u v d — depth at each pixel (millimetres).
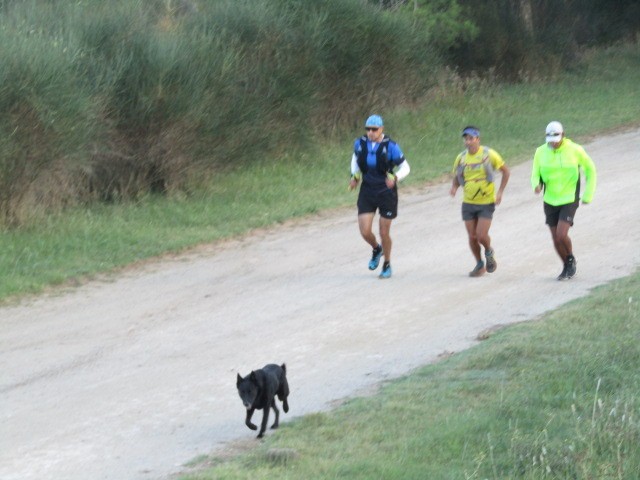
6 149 16094
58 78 16906
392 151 13617
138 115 19062
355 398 9180
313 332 11602
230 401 9359
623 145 24719
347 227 17688
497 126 27312
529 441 7422
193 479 7172
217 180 20734
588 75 37000
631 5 44438
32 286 13914
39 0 20641
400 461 7262
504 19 35594
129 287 14086
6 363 10812
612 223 16688
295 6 24484
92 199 18875
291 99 22859
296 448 7785
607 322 10680
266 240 16922
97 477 7633
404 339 11172
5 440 8547
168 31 20875
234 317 12414
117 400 9508
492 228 17000
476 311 12148
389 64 26203
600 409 7738
